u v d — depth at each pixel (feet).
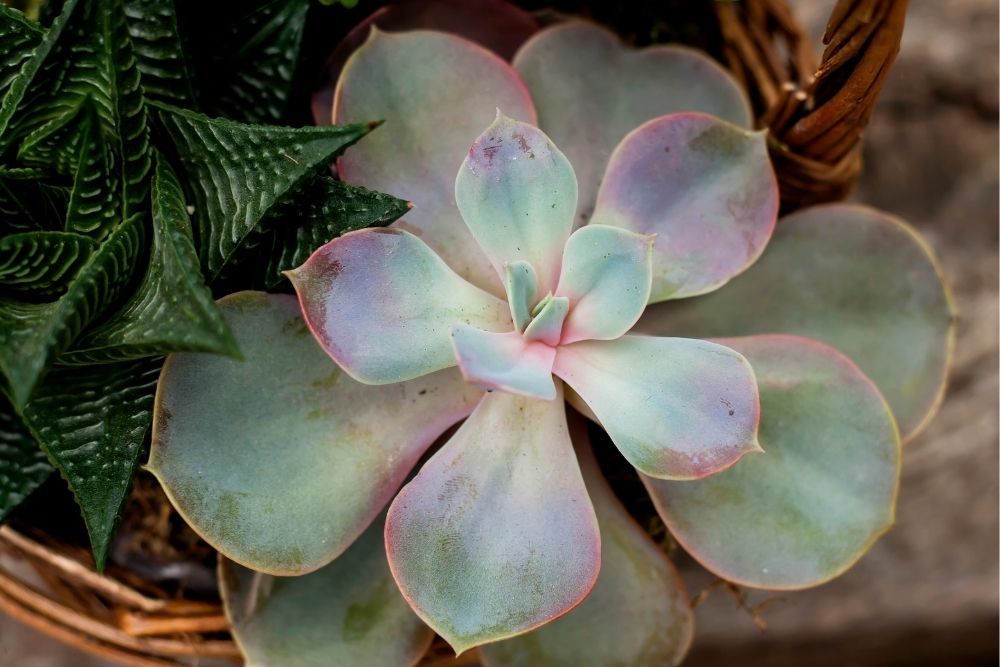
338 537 1.14
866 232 1.25
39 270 1.08
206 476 1.12
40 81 1.07
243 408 1.14
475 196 1.13
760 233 1.19
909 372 1.25
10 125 1.08
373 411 1.17
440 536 1.12
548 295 1.13
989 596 1.56
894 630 1.58
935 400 1.25
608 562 1.20
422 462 1.23
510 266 1.11
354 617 1.18
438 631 1.10
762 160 1.18
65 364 1.11
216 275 1.12
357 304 1.12
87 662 1.56
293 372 1.15
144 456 1.21
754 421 1.10
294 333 1.15
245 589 1.19
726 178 1.19
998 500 1.57
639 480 1.27
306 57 1.28
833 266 1.26
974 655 1.64
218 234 1.12
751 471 1.19
